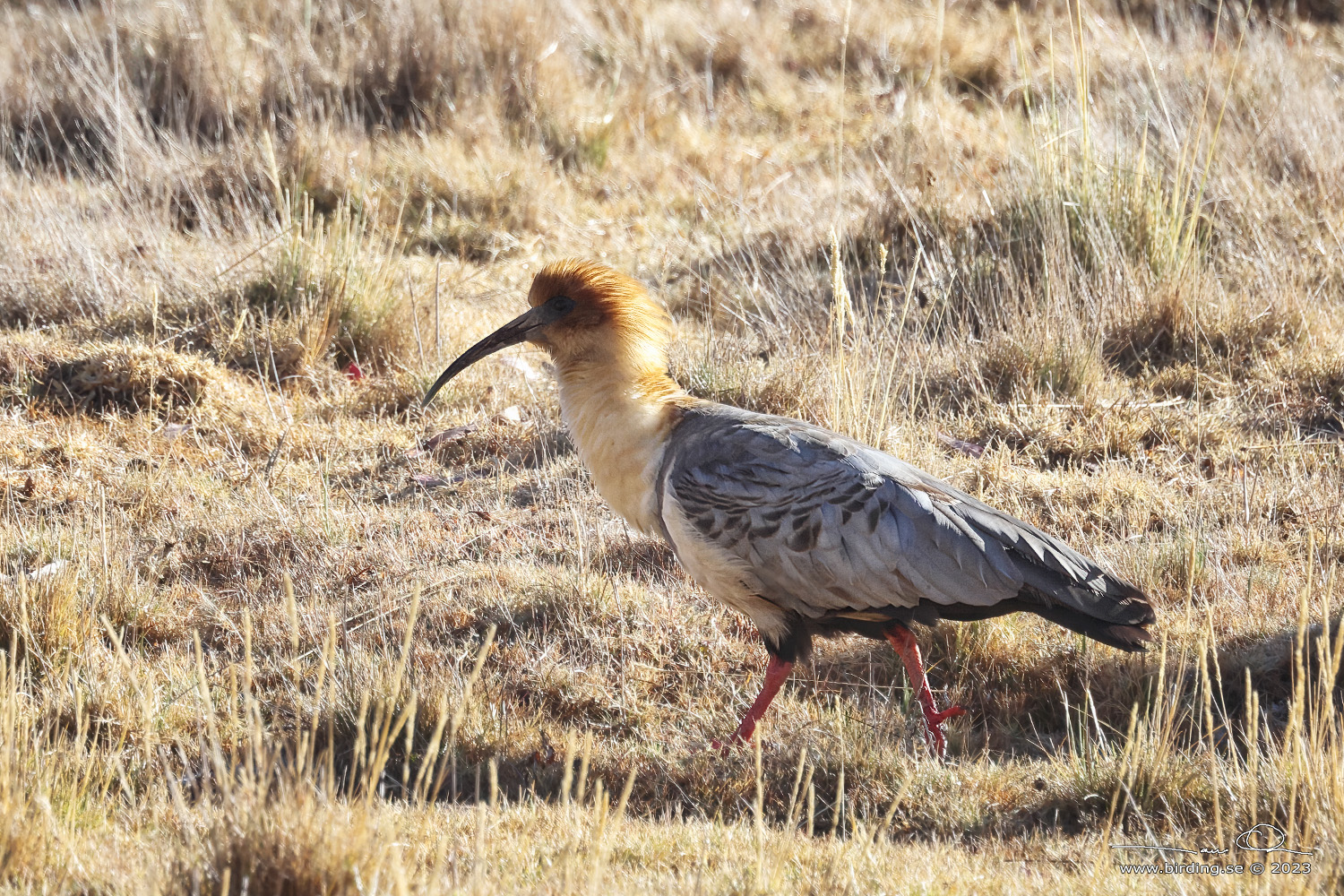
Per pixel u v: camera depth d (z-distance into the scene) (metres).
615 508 8.84
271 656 9.08
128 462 11.70
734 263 15.89
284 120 19.19
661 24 23.64
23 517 10.57
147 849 6.26
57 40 21.28
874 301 14.38
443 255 16.78
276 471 11.77
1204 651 7.13
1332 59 20.98
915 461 11.34
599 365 8.59
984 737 8.67
